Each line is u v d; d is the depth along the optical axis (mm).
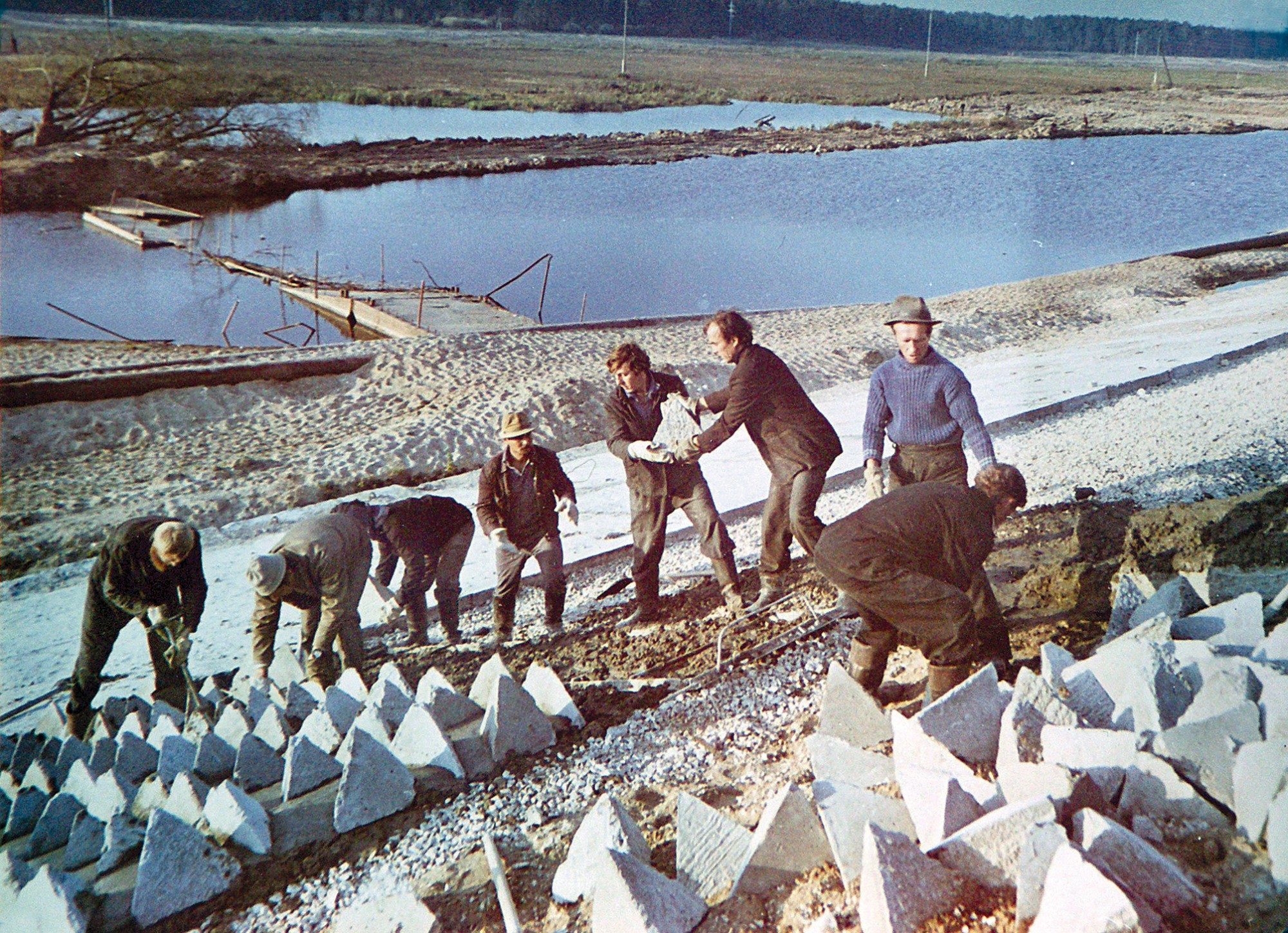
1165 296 19062
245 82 51000
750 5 137250
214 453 13531
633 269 29141
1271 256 22016
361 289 25938
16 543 10516
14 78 37844
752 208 40094
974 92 76000
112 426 14344
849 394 13766
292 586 5102
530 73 100000
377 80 78312
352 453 13180
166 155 40031
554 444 13750
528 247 32406
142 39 44781
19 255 29250
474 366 16516
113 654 6805
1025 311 18234
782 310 21656
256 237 33375
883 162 53906
